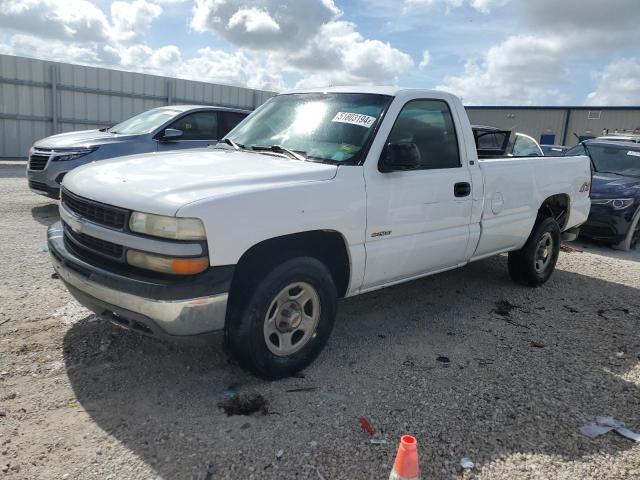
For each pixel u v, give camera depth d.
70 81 19.28
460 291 5.84
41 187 8.15
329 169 3.71
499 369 3.96
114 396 3.28
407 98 4.28
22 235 6.89
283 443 2.90
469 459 2.85
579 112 37.72
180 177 3.37
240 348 3.34
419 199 4.23
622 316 5.34
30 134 18.83
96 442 2.83
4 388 3.28
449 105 4.68
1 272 5.34
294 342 3.67
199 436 2.92
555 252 6.23
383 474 2.69
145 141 8.55
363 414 3.23
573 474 2.78
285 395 3.40
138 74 20.88
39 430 2.90
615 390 3.72
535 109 39.22
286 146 4.22
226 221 3.07
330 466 2.73
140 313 3.03
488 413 3.32
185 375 3.58
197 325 3.06
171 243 2.97
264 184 3.36
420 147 4.37
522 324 4.95
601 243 9.38
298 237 3.54
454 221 4.63
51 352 3.76
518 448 2.98
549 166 5.85
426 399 3.45
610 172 9.77
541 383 3.77
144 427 2.98
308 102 4.60
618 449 3.02
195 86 22.56
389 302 5.36
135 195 3.15
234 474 2.63
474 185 4.77
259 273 3.35
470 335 4.61
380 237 3.99
